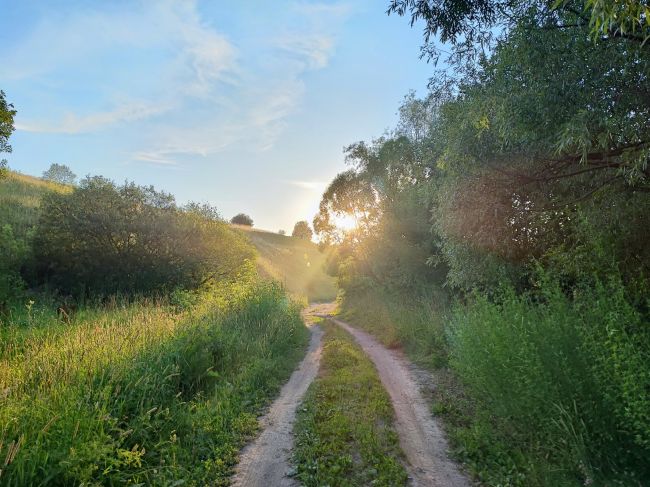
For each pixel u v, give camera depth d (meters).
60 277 16.62
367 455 4.70
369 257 24.75
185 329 8.67
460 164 6.96
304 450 4.89
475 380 5.71
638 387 3.09
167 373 6.62
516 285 9.16
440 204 9.29
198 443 5.04
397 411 6.40
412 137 23.98
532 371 4.14
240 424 5.77
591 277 5.84
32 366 6.02
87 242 16.94
